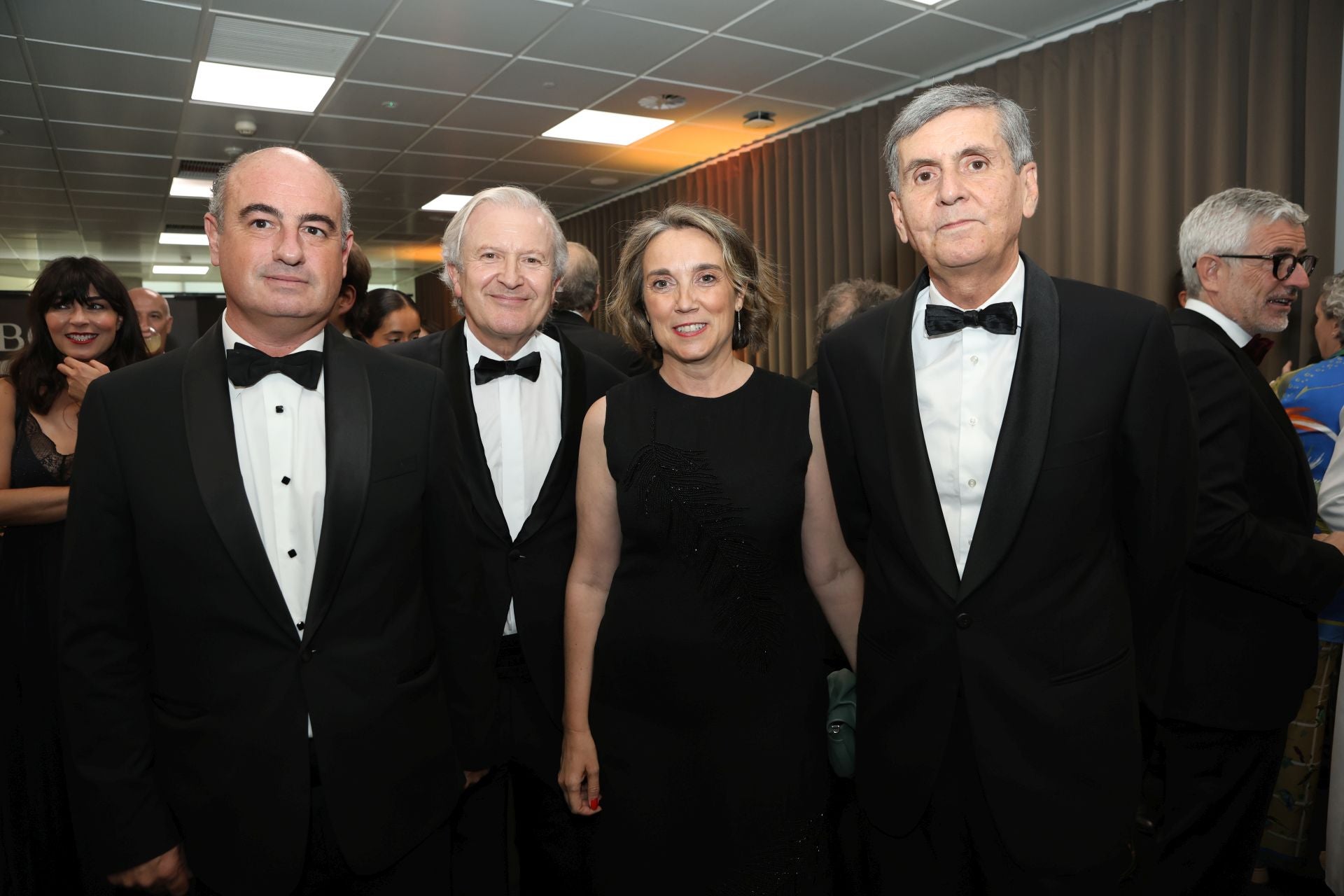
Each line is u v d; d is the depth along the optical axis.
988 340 1.32
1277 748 1.77
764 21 4.57
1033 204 1.32
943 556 1.29
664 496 1.54
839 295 2.64
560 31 4.61
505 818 1.96
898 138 1.31
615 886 1.58
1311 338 3.81
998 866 1.31
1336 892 1.87
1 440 2.17
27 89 5.22
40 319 2.22
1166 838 1.81
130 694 1.30
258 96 5.46
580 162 7.30
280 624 1.27
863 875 1.50
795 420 1.58
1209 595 1.71
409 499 1.38
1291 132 3.97
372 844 1.33
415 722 1.39
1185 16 4.34
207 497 1.24
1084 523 1.25
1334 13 3.79
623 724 1.58
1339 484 1.90
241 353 1.31
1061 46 4.85
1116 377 1.24
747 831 1.51
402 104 5.68
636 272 1.66
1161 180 4.45
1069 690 1.26
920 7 4.48
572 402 1.90
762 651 1.52
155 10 4.24
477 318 1.85
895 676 1.36
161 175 7.25
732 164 7.12
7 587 2.09
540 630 1.80
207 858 1.28
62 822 2.12
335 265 1.33
